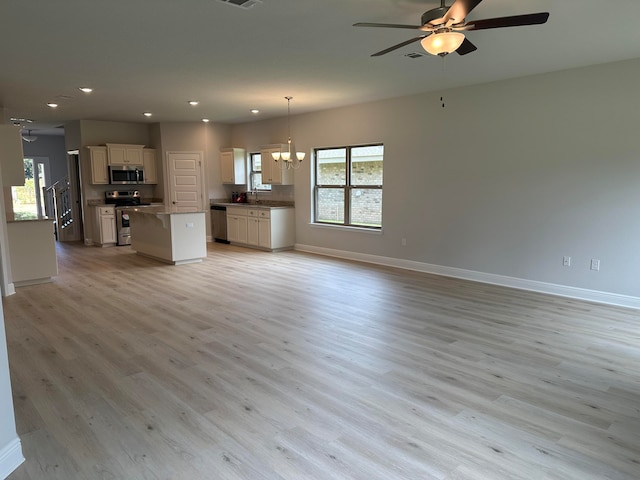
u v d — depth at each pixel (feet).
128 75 16.84
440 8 9.48
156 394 9.17
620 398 9.02
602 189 15.55
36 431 7.82
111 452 7.21
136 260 24.48
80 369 10.38
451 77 17.29
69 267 22.49
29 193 39.09
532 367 10.46
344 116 24.04
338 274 20.72
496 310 14.93
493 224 18.52
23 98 21.24
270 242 26.96
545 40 12.73
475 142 18.75
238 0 9.97
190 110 25.27
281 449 7.27
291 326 13.37
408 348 11.60
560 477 6.62
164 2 10.03
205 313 14.67
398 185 21.88
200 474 6.66
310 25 11.58
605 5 10.21
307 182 26.78
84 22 11.28
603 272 15.79
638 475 6.66
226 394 9.16
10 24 11.37
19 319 14.06
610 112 15.14
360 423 8.07
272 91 19.94
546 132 16.67
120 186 31.30
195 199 31.55
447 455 7.13
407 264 21.99
